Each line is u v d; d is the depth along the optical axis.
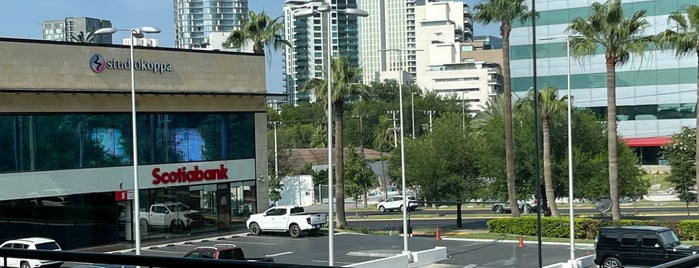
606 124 54.25
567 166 49.94
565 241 42.62
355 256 37.75
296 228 45.66
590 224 44.12
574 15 87.56
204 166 45.94
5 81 37.97
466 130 58.06
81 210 40.69
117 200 42.16
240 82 47.78
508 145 49.28
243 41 51.97
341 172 51.06
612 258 31.08
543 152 49.78
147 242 42.66
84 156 40.91
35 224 38.81
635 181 49.84
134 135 34.06
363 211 72.88
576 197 50.69
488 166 52.88
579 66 88.69
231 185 47.34
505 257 36.69
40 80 39.22
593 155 51.00
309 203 78.38
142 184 42.97
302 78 158.88
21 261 15.66
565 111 50.44
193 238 44.97
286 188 79.31
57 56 39.91
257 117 48.81
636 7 85.25
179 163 44.78
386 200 72.12
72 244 40.22
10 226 37.84
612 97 45.38
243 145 48.06
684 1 82.88
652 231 30.33
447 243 42.66
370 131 130.38
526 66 90.44
